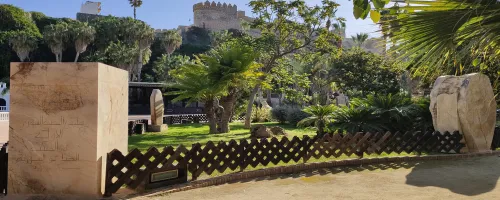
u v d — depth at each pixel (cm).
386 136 793
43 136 476
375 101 1241
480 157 823
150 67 6781
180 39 6744
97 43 6103
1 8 5944
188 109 3953
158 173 538
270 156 673
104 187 493
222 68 1544
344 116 1204
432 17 300
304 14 1938
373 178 626
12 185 477
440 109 902
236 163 627
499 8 282
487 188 550
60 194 471
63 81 475
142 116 3422
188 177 599
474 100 852
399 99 1239
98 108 474
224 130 1662
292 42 2095
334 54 2150
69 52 6206
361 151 764
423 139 835
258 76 1758
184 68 1644
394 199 496
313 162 713
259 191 541
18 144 477
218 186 568
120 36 6319
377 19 238
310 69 3400
